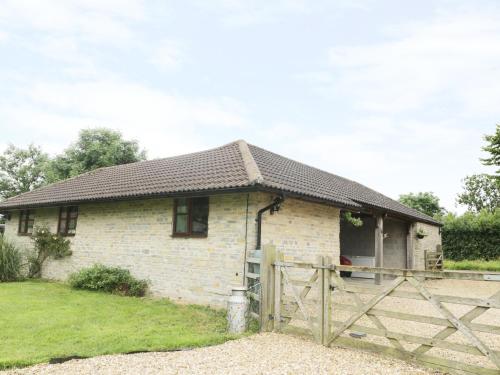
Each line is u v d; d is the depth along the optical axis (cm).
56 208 1484
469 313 445
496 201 5144
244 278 858
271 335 637
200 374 440
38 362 468
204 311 855
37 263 1446
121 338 591
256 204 883
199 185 948
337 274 580
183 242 1006
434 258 2023
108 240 1224
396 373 455
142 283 1072
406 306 998
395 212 1547
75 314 766
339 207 1167
